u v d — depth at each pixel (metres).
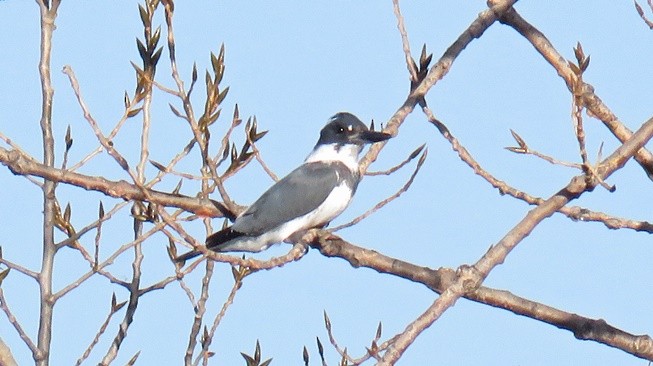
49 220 11.99
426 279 9.88
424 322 8.03
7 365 10.13
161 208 8.06
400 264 9.87
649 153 11.24
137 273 11.83
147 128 10.49
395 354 7.82
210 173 10.20
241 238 11.55
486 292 10.07
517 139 9.41
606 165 9.53
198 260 8.44
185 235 7.99
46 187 12.03
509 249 8.77
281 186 12.05
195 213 11.08
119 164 9.10
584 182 9.19
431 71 11.73
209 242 11.38
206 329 11.76
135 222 12.20
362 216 10.14
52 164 12.09
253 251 11.83
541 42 11.82
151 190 10.91
